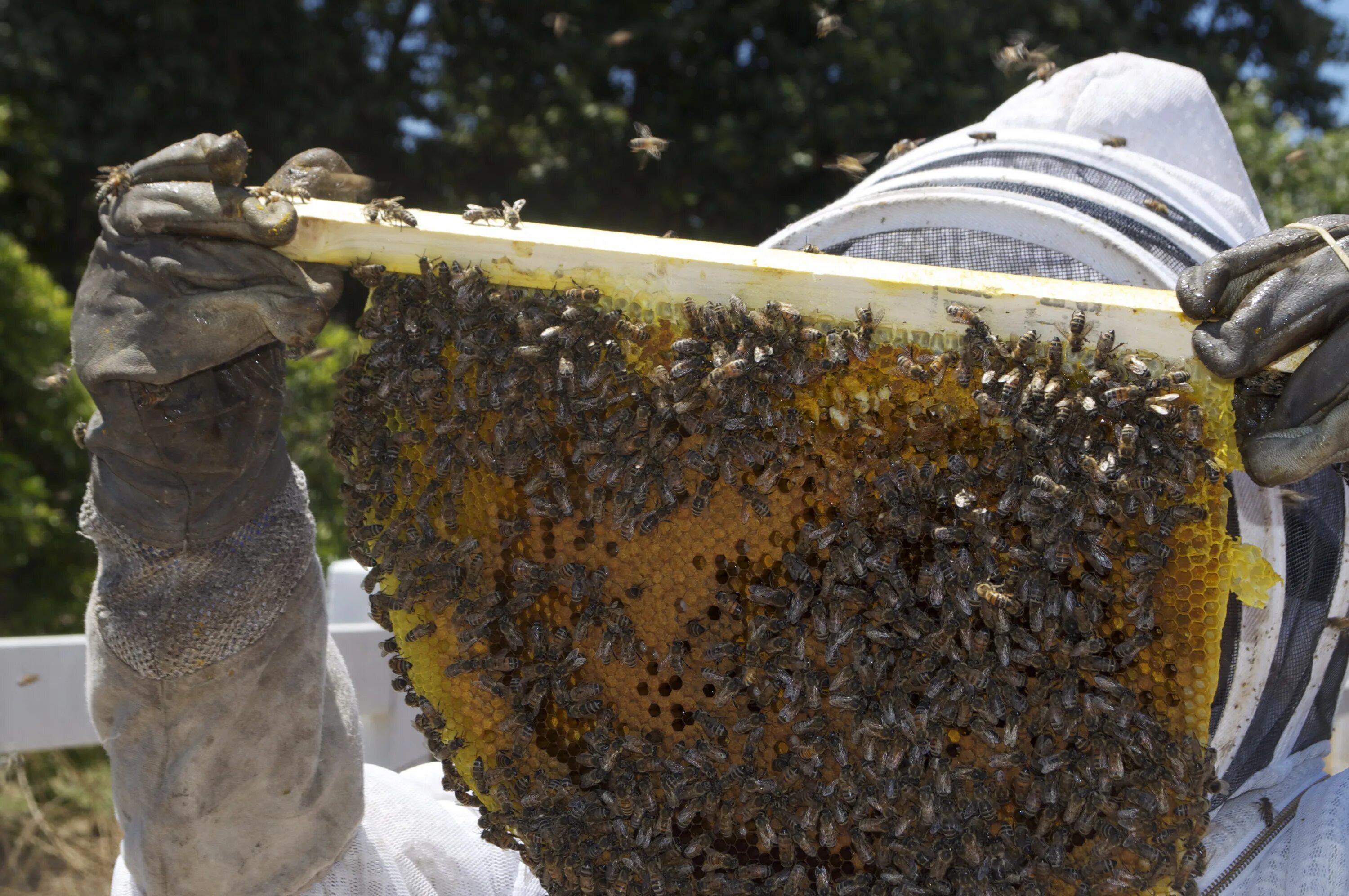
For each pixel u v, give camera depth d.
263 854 2.27
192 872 2.21
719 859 2.15
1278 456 1.81
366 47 17.73
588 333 1.96
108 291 1.91
